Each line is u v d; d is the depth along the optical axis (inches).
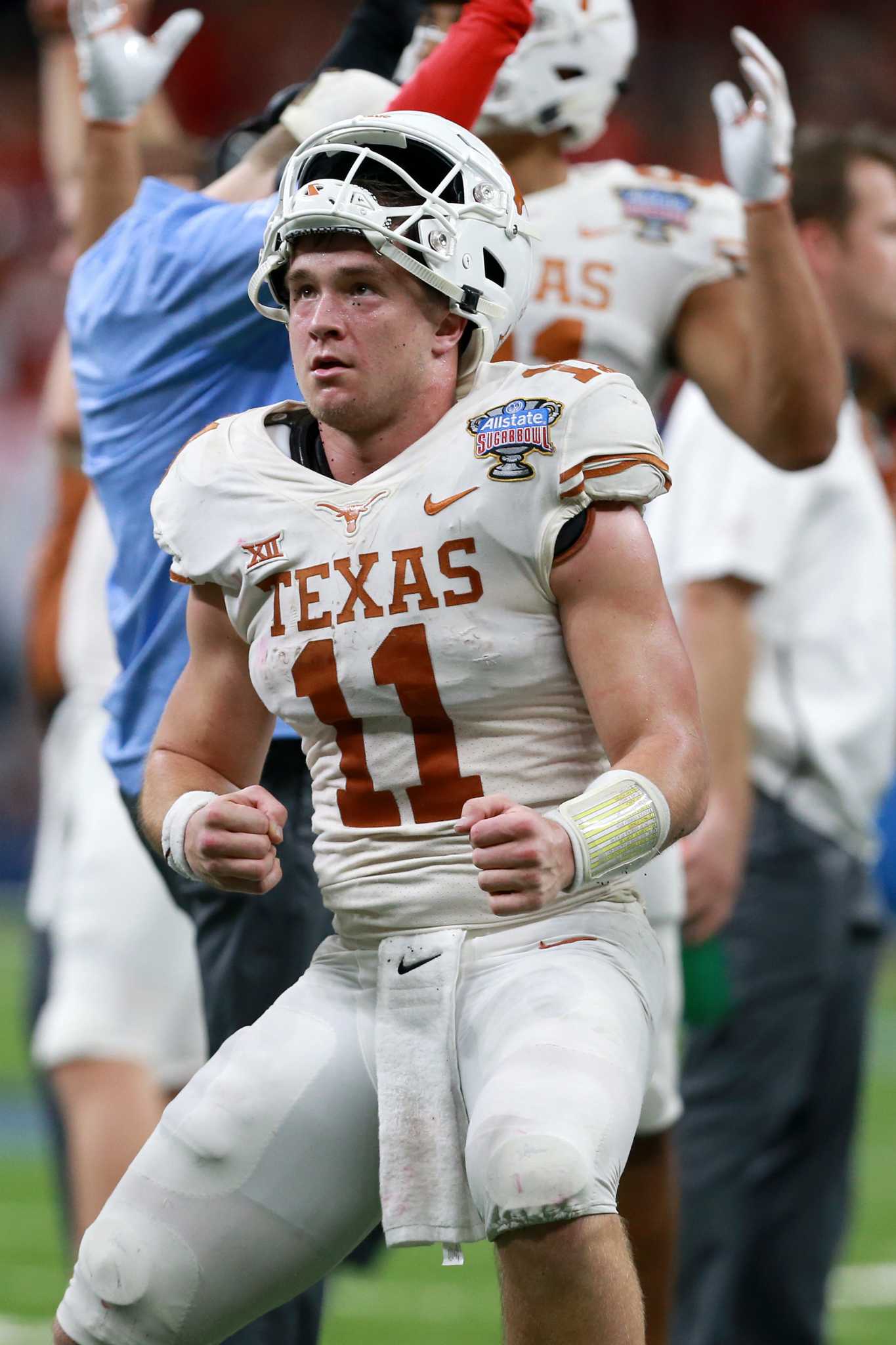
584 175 546.9
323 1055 372.8
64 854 695.7
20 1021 1737.2
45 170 2783.0
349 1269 604.4
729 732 644.7
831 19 2819.9
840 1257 696.4
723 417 537.6
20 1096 1379.2
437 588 358.0
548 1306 328.2
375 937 374.0
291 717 377.1
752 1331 677.9
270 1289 375.9
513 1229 328.5
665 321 537.6
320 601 365.7
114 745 505.4
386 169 372.5
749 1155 663.8
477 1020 355.9
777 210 497.4
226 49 2783.0
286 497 373.1
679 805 347.3
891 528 708.0
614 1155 332.8
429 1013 361.1
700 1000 622.2
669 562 675.4
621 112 2726.4
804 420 512.7
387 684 361.4
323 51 2805.1
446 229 363.9
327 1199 373.4
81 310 520.1
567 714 366.9
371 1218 382.3
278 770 481.7
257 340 500.7
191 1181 368.8
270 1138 369.1
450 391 374.0
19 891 2500.0
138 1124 668.1
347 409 363.6
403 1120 360.2
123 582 512.7
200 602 394.6
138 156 563.5
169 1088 682.8
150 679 498.6
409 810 368.5
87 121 551.8
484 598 357.4
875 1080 1437.0
